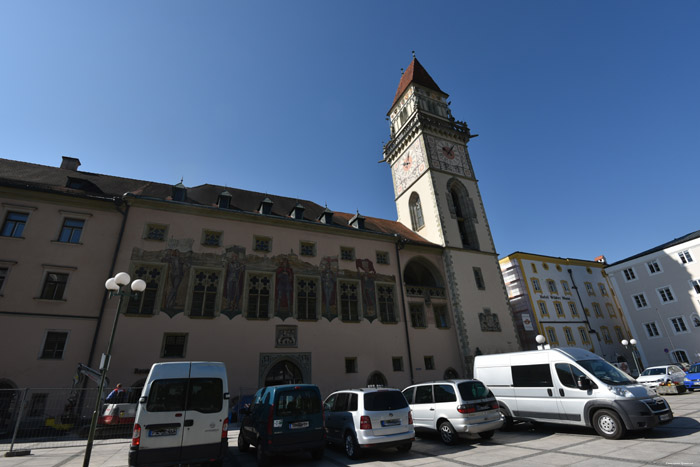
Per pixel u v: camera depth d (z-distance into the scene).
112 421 14.10
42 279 17.92
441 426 11.66
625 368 40.50
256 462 10.30
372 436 9.87
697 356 35.50
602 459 8.19
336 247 26.02
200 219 22.34
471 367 26.38
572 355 11.88
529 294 43.84
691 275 36.84
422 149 36.41
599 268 52.69
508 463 8.52
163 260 20.33
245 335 20.53
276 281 22.70
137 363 17.78
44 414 15.48
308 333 22.30
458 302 28.70
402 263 28.56
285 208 28.30
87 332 17.72
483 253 32.69
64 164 24.59
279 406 9.88
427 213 34.25
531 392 12.46
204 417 8.88
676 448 8.46
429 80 43.53
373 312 25.17
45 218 19.19
